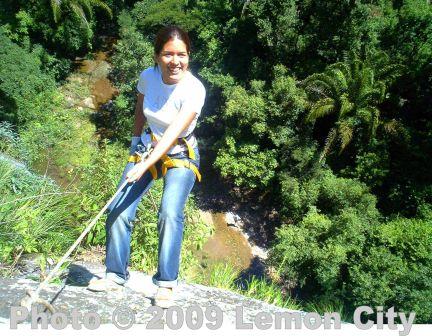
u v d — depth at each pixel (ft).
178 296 9.16
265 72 60.29
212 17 63.67
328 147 52.90
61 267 10.78
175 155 7.97
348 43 57.47
